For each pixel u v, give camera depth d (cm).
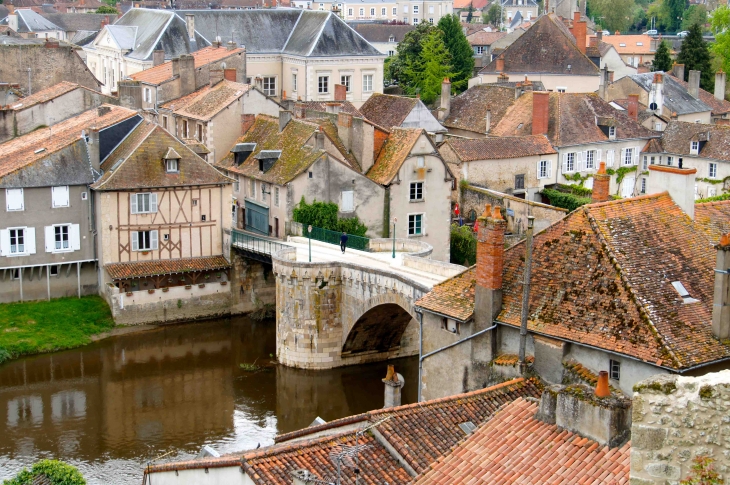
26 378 6425
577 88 12144
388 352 6750
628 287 3584
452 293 4225
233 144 8575
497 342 3962
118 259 7269
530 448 2692
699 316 3544
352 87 11556
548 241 3969
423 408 3225
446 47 14162
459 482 2633
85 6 19912
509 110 10050
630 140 9781
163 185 7281
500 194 8450
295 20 12025
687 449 1644
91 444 5466
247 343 7106
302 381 6438
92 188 7169
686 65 13862
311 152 7612
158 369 6625
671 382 1661
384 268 6344
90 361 6719
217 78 9156
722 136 9612
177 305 7388
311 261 6550
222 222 7550
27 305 7150
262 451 3067
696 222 4072
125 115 7756
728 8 14762
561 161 9350
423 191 7944
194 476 3209
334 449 2966
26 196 7056
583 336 3578
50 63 10550
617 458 2559
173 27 11350
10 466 5156
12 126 8569
